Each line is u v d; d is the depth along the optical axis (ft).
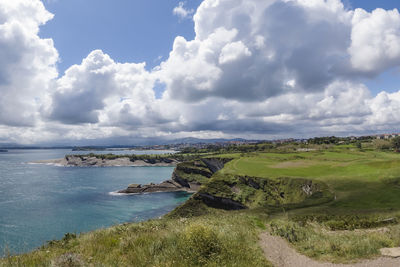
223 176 242.78
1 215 188.44
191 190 366.02
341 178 156.76
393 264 26.45
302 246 34.88
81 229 161.58
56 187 313.94
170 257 24.99
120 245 29.40
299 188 179.52
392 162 186.09
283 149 506.89
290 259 29.94
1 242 133.90
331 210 93.30
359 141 558.56
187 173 409.28
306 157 330.34
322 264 27.94
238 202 206.69
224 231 36.55
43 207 214.48
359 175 158.30
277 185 199.00
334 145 513.45
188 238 27.25
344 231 54.34
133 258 25.04
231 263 24.68
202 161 454.81
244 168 269.03
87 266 22.79
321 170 215.72
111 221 181.68
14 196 254.06
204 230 28.50
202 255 25.22
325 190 140.97
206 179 398.42
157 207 239.71
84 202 239.91
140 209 226.38
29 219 180.24
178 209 214.90
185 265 23.36
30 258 25.88
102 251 27.91
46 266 22.58
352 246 31.96
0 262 24.43
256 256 28.43
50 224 169.99
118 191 303.27
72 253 25.98
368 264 26.89
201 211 212.23
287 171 230.48
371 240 34.81
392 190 115.24
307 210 100.01
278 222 50.67
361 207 94.48
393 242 35.04
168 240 29.53
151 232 35.58
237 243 31.50
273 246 34.76
